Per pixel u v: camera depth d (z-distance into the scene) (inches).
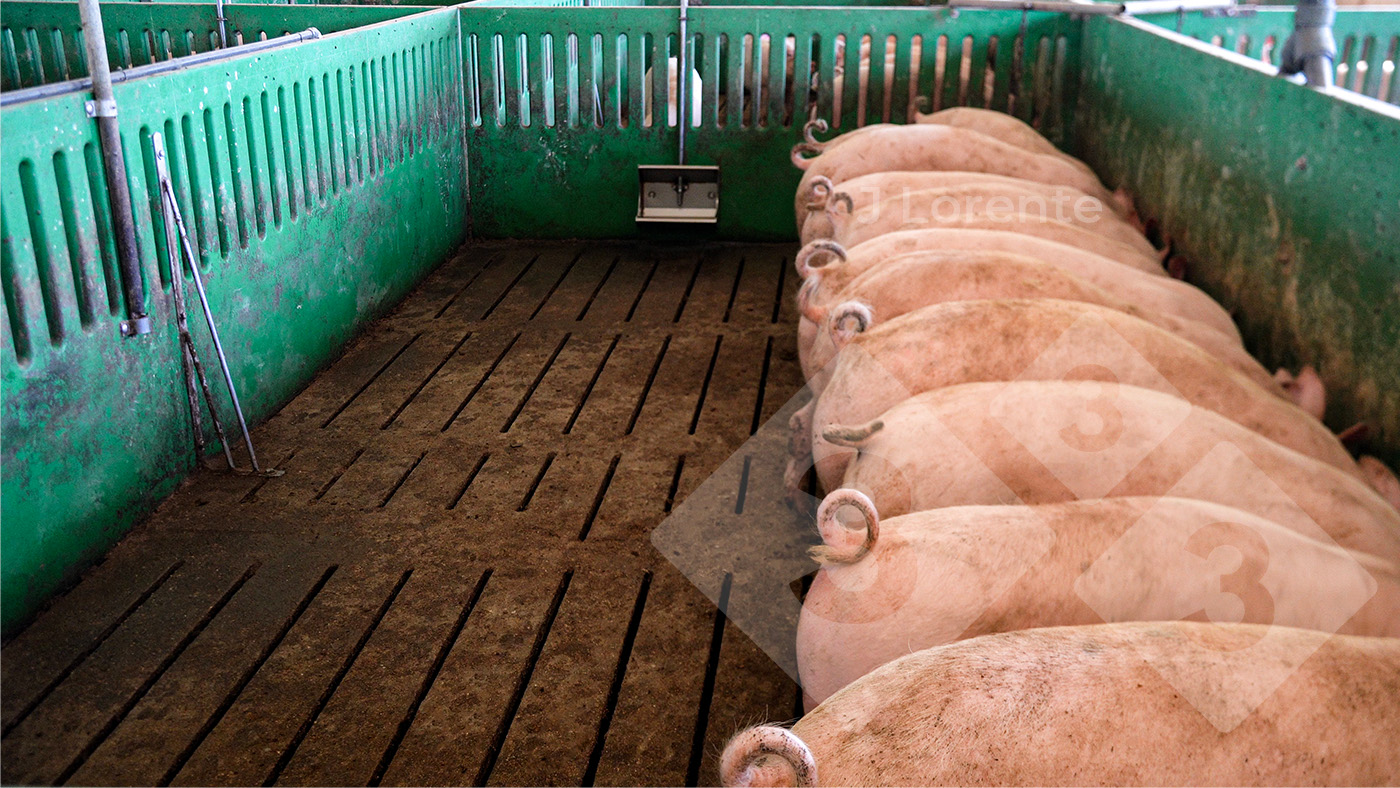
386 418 147.3
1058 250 143.9
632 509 125.3
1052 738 61.1
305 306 155.9
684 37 219.0
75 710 92.5
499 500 127.0
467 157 228.7
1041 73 226.5
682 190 226.1
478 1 231.8
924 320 113.0
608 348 173.3
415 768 87.0
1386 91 205.8
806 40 221.5
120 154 110.2
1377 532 92.4
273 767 87.0
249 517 122.0
